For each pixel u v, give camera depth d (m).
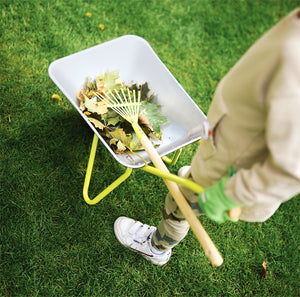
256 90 0.73
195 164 1.06
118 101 1.61
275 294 1.70
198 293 1.65
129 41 1.50
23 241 1.59
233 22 2.58
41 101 1.93
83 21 2.26
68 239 1.65
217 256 0.96
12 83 1.93
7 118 1.85
